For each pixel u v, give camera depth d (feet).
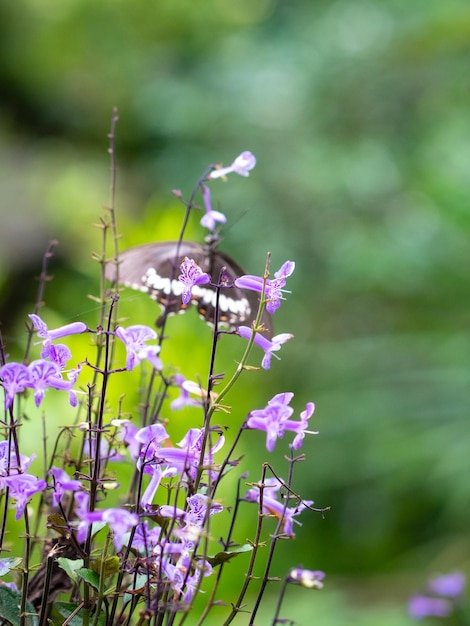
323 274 24.07
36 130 36.65
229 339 17.11
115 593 4.85
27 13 37.83
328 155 24.62
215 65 29.37
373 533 19.85
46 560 5.58
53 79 37.11
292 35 28.25
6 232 28.02
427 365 19.43
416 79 25.82
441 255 19.34
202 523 4.83
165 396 6.49
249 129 26.50
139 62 36.94
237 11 37.11
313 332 23.67
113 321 6.32
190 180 26.32
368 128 25.91
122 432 5.77
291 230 24.14
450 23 22.81
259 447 18.49
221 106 27.35
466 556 18.12
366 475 18.75
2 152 34.19
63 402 13.70
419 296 19.99
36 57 37.32
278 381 21.83
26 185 31.58
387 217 23.73
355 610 16.22
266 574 5.10
